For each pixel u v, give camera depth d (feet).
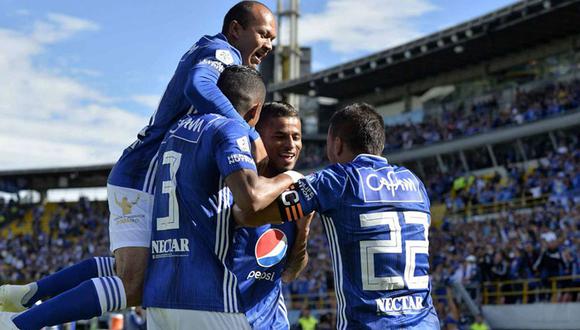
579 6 102.01
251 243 13.65
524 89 117.19
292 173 13.29
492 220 83.35
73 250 135.64
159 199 13.46
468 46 118.73
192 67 14.16
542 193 88.07
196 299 12.66
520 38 115.85
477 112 118.83
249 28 15.64
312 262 87.76
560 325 64.18
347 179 13.07
